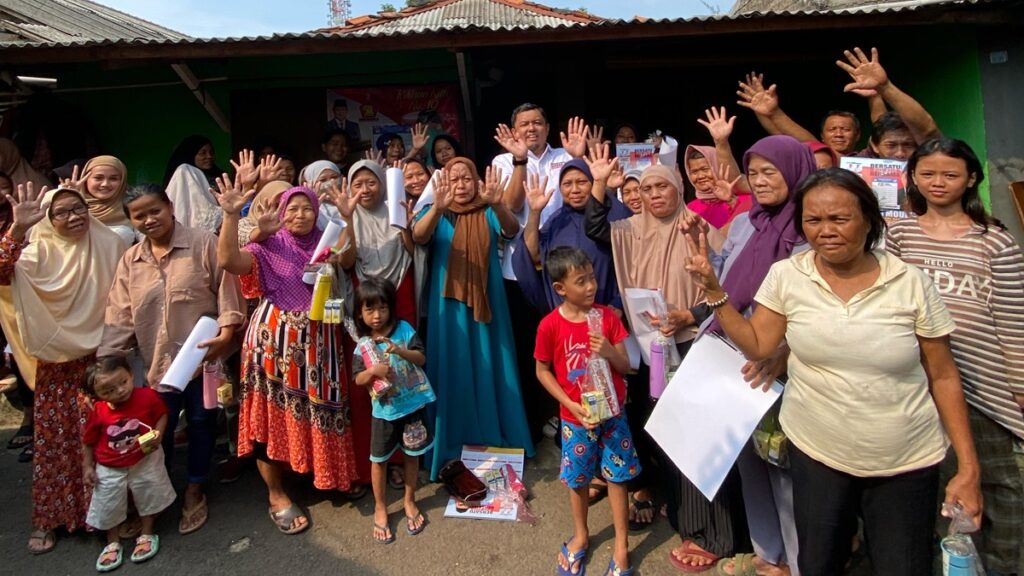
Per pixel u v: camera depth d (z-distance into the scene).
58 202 2.76
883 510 1.76
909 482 1.72
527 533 2.76
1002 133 4.83
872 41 5.40
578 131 3.45
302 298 2.84
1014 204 4.81
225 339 2.82
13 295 2.67
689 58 5.38
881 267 1.71
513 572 2.52
